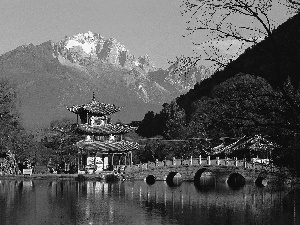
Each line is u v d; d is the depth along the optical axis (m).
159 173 117.38
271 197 82.44
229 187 103.50
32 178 121.00
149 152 149.75
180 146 139.88
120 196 87.75
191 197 86.19
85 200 81.50
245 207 72.12
